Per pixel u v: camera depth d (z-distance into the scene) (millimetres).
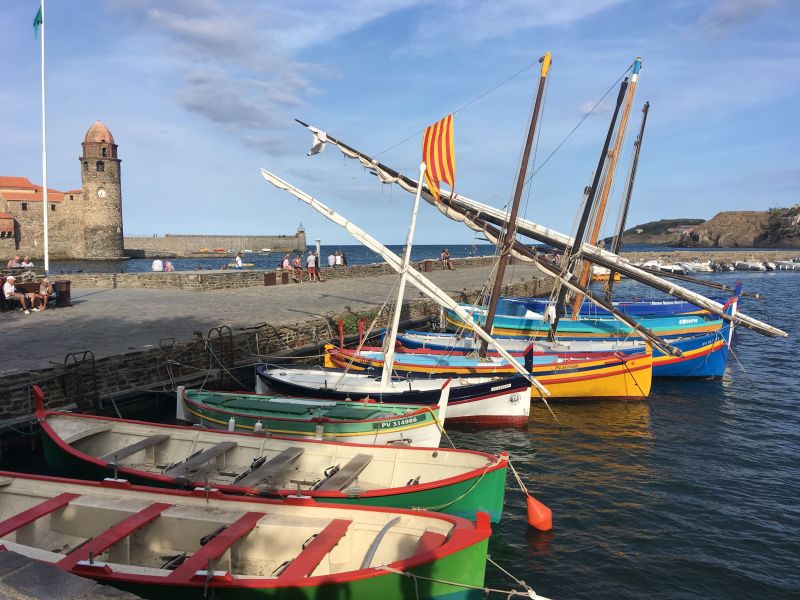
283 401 14094
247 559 7801
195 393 14953
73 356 14289
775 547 10281
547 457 14508
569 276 21281
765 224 177125
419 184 15586
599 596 8805
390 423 12469
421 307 30844
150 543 7973
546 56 17969
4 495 8625
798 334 33906
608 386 19156
